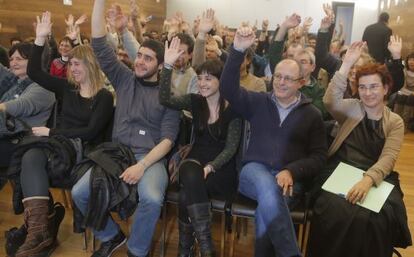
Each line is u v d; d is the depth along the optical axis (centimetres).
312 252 175
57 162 189
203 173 177
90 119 203
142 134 199
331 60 272
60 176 191
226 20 1030
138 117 198
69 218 240
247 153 188
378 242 163
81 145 198
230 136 192
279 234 159
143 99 201
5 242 209
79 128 203
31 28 563
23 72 229
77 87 211
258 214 167
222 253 194
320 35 270
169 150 196
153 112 198
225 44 543
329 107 200
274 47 274
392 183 182
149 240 178
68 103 210
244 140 196
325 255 170
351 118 194
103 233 189
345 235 164
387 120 187
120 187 179
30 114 217
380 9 930
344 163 188
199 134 198
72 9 629
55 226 204
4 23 525
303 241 181
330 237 167
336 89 195
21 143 193
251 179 173
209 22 272
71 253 204
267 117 186
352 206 167
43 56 233
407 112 501
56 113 226
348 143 192
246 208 173
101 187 178
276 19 1001
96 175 179
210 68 188
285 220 161
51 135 198
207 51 311
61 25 613
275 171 180
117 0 706
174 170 194
